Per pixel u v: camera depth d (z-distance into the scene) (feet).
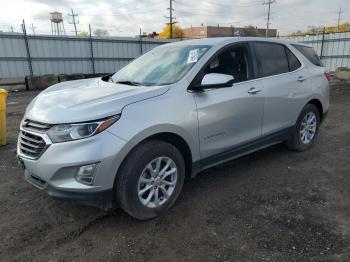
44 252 8.75
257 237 9.27
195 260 8.36
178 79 10.87
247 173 13.91
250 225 9.89
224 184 12.82
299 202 11.32
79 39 62.80
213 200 11.51
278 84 13.93
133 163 9.35
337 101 33.94
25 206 11.19
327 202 11.30
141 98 9.75
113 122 9.00
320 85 16.37
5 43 55.16
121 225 9.99
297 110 15.28
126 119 9.20
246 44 13.25
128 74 13.16
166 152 10.11
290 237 9.25
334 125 22.86
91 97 9.98
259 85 13.08
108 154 8.79
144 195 10.11
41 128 9.23
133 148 9.44
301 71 15.42
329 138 19.35
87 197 8.92
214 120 11.37
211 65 11.64
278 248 8.77
